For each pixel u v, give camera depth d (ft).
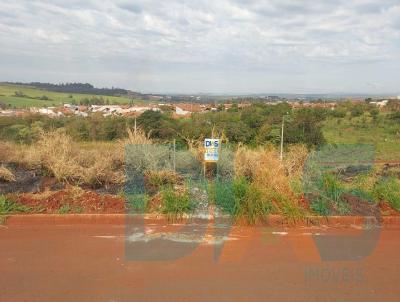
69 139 32.78
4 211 20.68
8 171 27.30
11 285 13.79
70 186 25.80
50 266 15.38
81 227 20.11
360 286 14.37
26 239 18.26
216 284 14.19
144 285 13.97
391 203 23.82
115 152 30.83
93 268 15.28
